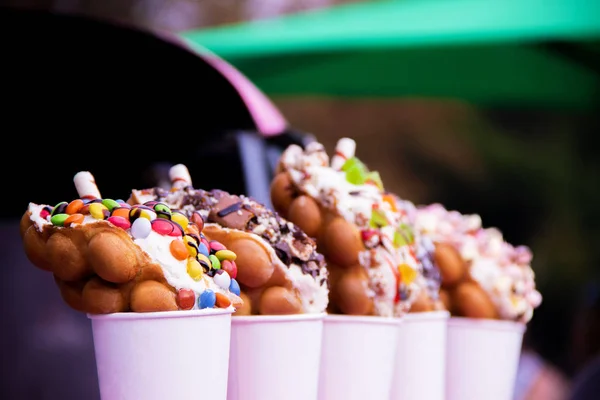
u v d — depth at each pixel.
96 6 2.35
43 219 1.13
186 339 1.10
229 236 1.20
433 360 1.42
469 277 1.53
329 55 2.49
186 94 1.62
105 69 1.58
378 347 1.29
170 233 1.12
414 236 1.40
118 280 1.10
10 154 1.60
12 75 1.56
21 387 1.75
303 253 1.23
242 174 1.62
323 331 1.29
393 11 2.48
